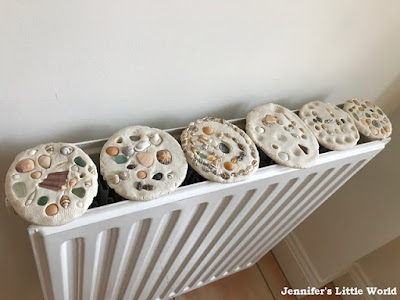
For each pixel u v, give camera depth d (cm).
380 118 61
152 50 42
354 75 65
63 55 38
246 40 48
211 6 41
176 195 44
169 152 45
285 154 50
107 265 52
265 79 55
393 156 79
